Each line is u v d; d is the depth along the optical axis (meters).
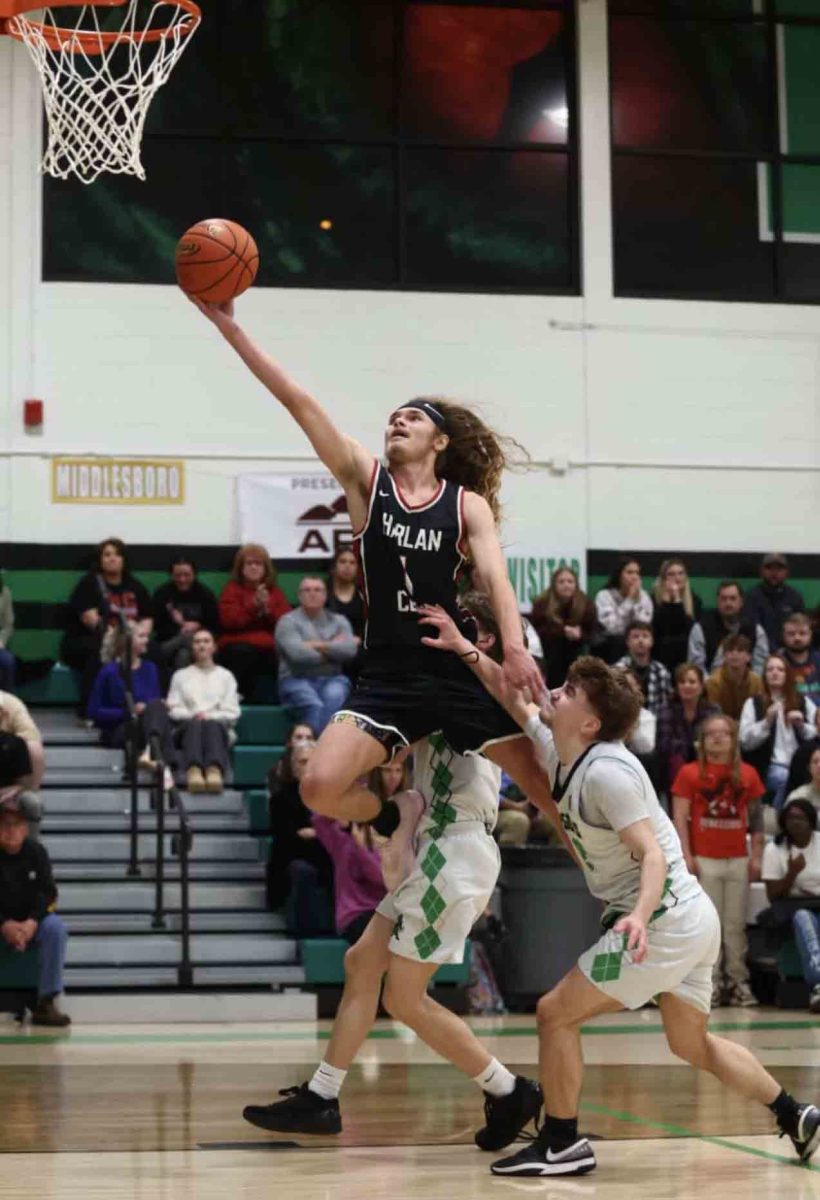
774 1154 5.32
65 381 14.66
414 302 15.30
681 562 14.49
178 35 10.74
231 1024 10.73
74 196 14.84
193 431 14.82
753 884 12.40
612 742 5.02
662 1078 7.63
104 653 13.45
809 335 15.98
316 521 14.92
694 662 14.28
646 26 16.03
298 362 15.06
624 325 15.62
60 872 11.91
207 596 14.20
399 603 5.28
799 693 13.54
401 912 5.36
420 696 5.25
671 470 15.58
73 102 10.42
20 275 14.61
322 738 5.25
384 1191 4.62
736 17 16.22
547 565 15.25
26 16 11.30
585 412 15.48
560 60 15.89
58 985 10.55
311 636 13.38
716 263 15.98
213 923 11.73
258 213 15.17
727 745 12.01
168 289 14.88
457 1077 7.75
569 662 13.86
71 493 14.56
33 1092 7.11
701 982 5.05
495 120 15.71
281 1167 5.09
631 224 15.82
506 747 5.40
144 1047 9.24
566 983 4.97
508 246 15.61
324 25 15.46
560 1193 4.58
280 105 15.30
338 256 15.28
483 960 11.38
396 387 15.20
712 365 15.77
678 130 16.02
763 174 16.14
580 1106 6.57
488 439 5.65
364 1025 5.46
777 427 15.82
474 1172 4.98
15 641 14.24
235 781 13.08
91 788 12.76
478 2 15.78
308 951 11.30
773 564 14.82
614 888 5.04
